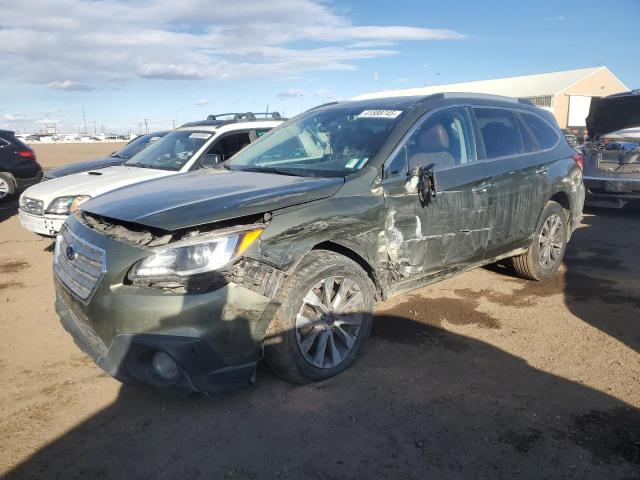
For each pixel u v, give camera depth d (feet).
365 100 16.26
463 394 11.00
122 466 8.92
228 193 11.17
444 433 9.68
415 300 16.65
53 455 9.23
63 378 11.96
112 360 9.75
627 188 29.48
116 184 22.72
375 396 10.91
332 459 9.00
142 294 9.46
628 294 17.11
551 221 18.07
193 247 9.64
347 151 13.37
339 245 11.68
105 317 9.69
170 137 27.12
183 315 9.38
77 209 12.49
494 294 17.21
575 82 168.04
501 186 15.35
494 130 16.05
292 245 10.57
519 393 11.04
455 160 14.32
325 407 10.52
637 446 9.27
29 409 10.66
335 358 11.59
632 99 32.99
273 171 13.74
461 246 14.38
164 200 10.95
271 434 9.70
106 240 10.19
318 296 11.17
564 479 8.48
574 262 21.12
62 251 11.60
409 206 12.80
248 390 11.14
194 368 9.50
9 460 9.09
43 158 94.73
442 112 14.57
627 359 12.52
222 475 8.66
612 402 10.66
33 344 13.83
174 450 9.30
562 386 11.31
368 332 12.21
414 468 8.77
